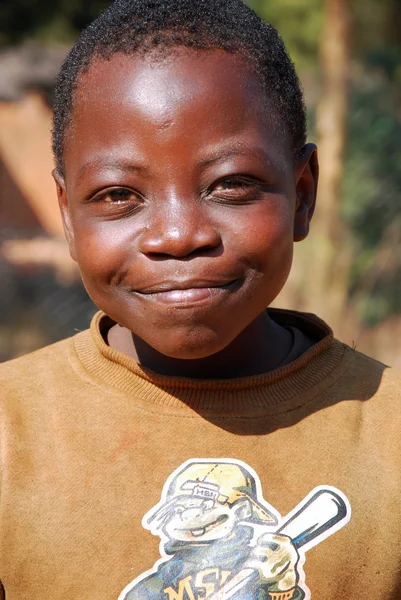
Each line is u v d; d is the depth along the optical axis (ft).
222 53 5.64
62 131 6.12
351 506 5.92
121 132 5.50
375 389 6.52
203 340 5.56
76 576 5.66
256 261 5.61
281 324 7.20
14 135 42.16
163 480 5.89
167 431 6.06
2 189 41.68
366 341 23.93
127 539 5.73
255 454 6.02
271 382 6.29
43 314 29.89
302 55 28.73
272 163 5.69
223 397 6.19
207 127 5.45
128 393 6.22
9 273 31.32
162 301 5.52
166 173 5.44
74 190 5.88
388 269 25.08
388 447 6.18
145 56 5.57
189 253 5.45
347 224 25.32
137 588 5.64
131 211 5.62
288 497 5.91
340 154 22.70
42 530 5.74
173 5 5.88
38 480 5.88
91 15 55.42
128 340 6.63
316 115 23.72
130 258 5.60
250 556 5.74
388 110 26.96
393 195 26.00
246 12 6.24
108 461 5.94
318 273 22.29
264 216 5.63
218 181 5.50
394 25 35.86
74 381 6.38
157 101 5.43
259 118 5.66
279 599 5.69
